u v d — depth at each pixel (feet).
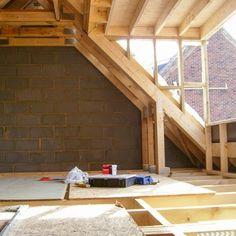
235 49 34.47
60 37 19.39
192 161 19.63
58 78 19.79
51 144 19.52
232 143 14.43
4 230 4.85
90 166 19.58
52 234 4.66
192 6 14.06
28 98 19.62
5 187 11.71
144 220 6.44
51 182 13.30
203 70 16.43
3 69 19.61
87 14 13.83
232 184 12.26
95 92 19.86
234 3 12.85
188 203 9.21
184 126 16.29
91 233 4.66
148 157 18.65
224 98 33.65
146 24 15.87
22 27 18.53
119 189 10.34
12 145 19.39
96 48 16.58
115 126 19.85
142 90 16.44
